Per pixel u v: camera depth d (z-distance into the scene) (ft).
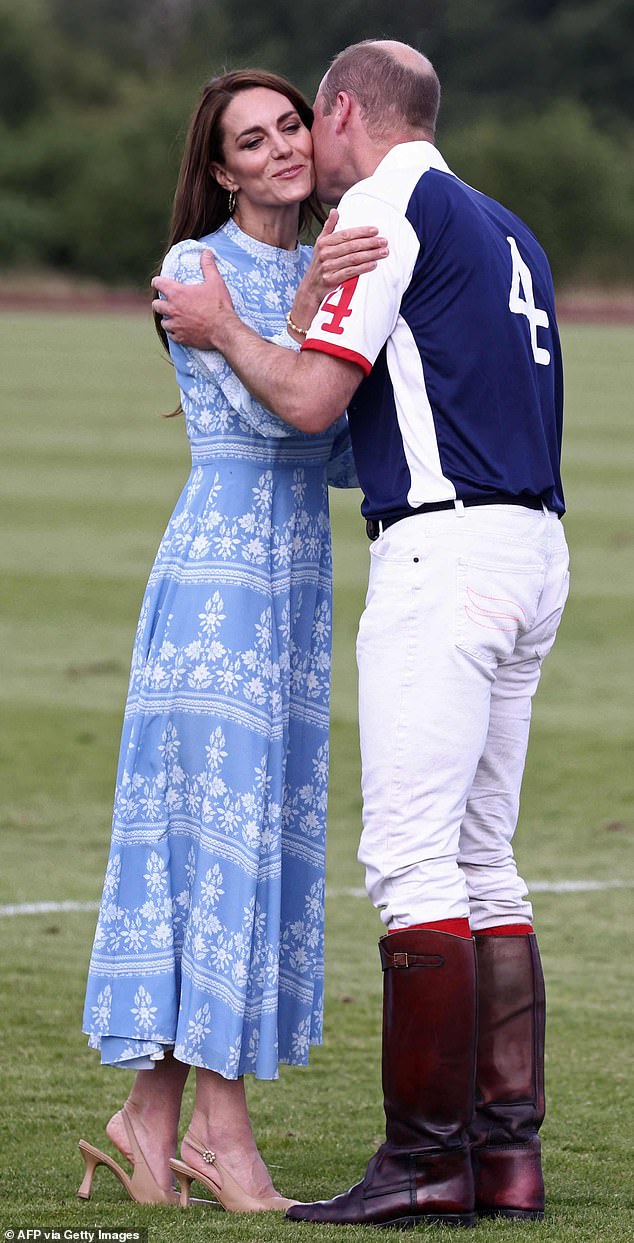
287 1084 52.54
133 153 641.40
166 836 41.14
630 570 166.40
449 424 38.09
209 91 41.81
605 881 78.07
